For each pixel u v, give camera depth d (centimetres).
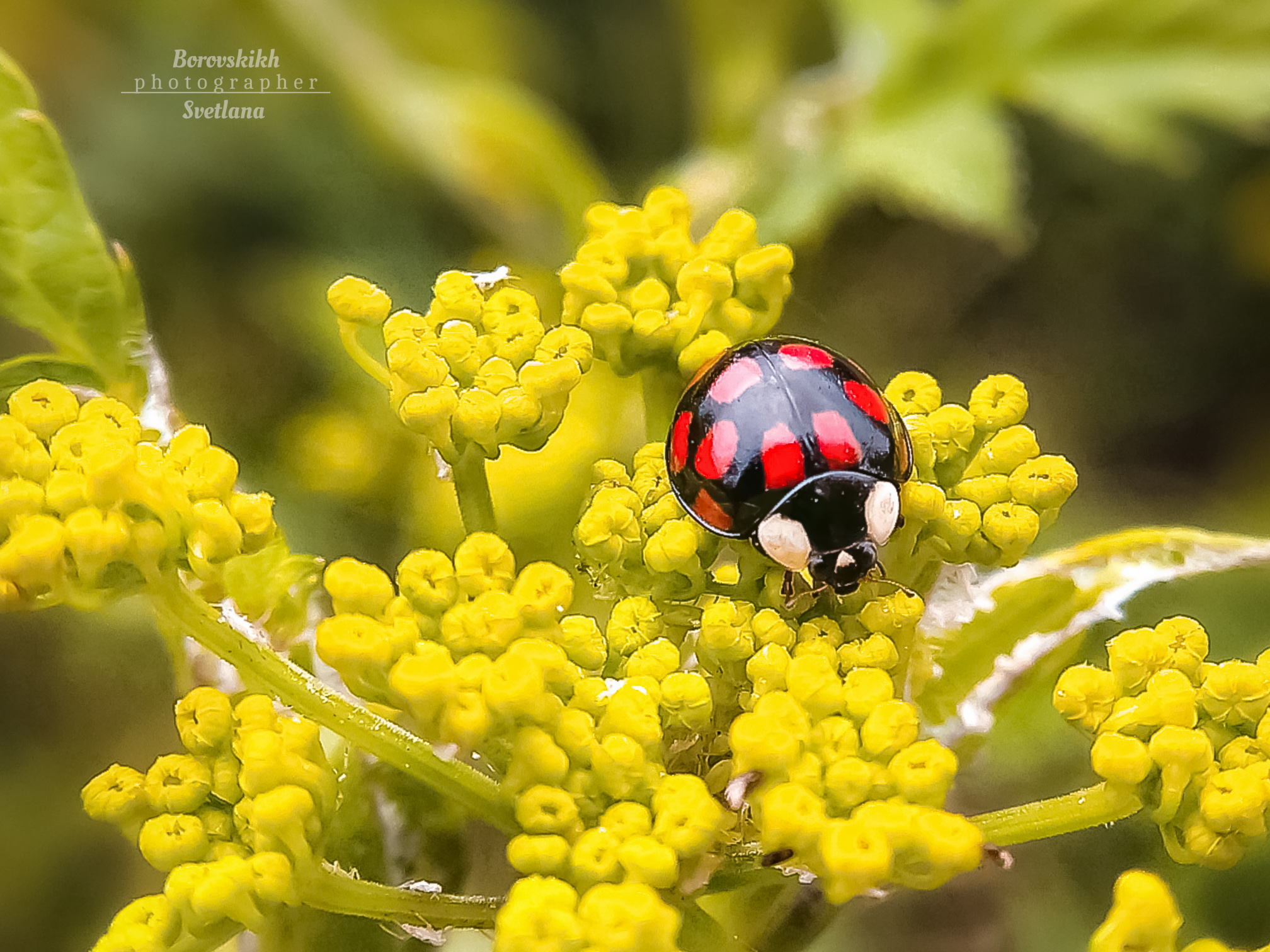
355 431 10
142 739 10
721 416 7
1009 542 7
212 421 11
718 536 7
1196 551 8
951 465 7
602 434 9
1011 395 7
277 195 12
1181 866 10
